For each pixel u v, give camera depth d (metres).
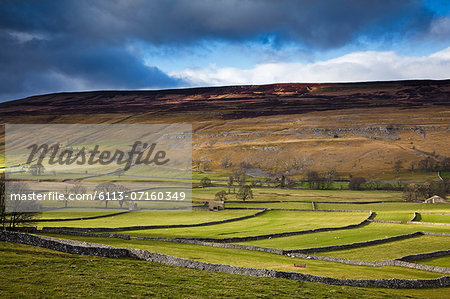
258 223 109.88
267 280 41.97
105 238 73.88
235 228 99.06
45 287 32.25
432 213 123.25
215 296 34.75
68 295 30.92
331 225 104.62
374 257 67.69
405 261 64.31
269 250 69.56
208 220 114.12
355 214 129.00
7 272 34.97
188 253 62.44
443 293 45.59
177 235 85.31
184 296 33.88
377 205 153.25
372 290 43.72
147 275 39.16
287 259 63.28
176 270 42.53
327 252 71.44
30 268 36.97
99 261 42.72
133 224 103.31
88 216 118.81
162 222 109.00
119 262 43.38
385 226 104.12
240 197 168.75
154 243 72.12
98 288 33.44
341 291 40.84
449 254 70.69
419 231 91.75
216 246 73.88
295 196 180.38
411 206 147.62
